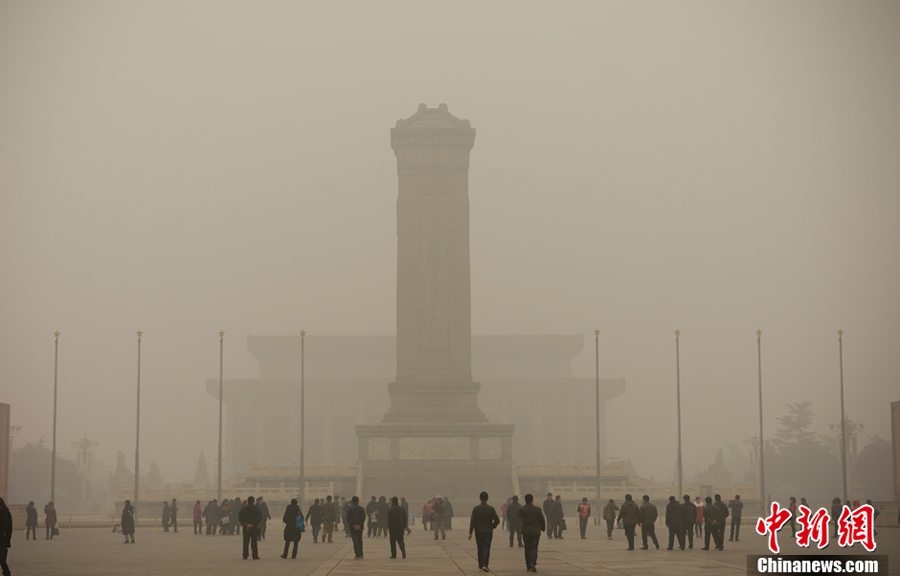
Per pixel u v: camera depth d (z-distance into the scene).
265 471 128.00
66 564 46.31
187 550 57.72
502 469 131.75
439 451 132.88
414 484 127.69
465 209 137.62
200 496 114.94
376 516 71.88
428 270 136.38
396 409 134.38
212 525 81.19
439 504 68.81
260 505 68.19
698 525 68.94
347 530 72.50
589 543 61.47
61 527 99.12
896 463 94.12
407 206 137.50
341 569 41.91
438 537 69.12
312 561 47.12
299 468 128.75
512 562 45.25
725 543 59.94
